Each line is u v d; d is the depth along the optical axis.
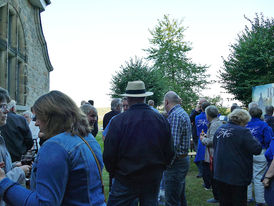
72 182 1.43
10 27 8.55
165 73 24.50
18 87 9.27
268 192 3.04
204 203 4.68
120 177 2.51
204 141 4.55
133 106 2.63
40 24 11.02
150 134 2.48
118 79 16.00
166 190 3.53
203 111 6.00
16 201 1.31
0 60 7.47
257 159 4.49
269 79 11.87
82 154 1.49
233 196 3.25
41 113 1.52
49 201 1.27
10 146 3.68
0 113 2.00
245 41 12.86
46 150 1.40
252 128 4.54
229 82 13.42
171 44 24.84
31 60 10.31
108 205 2.62
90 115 3.78
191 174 6.95
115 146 2.48
